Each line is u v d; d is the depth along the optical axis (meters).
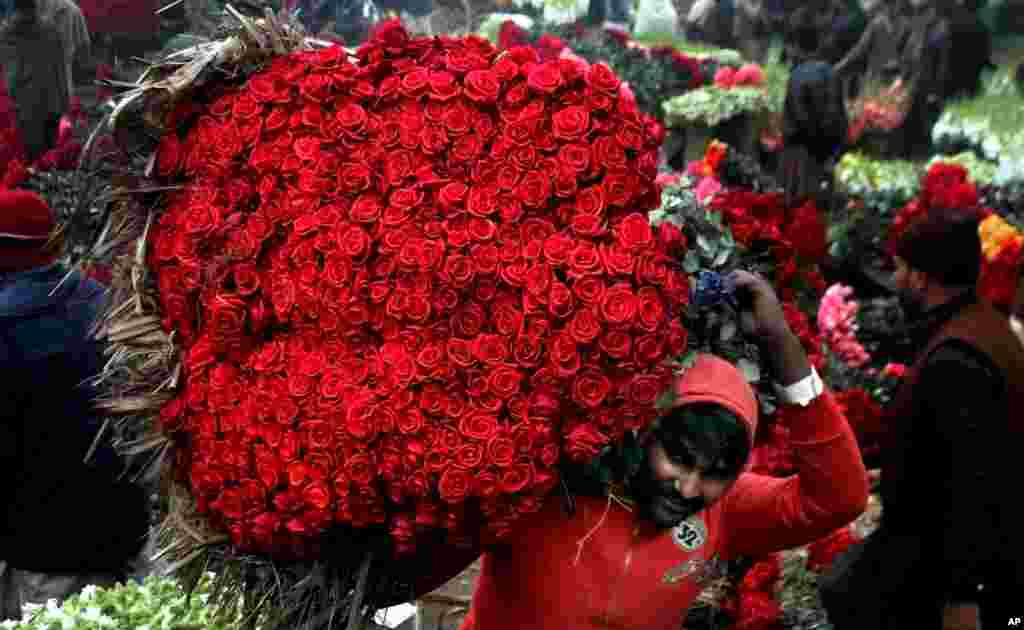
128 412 2.51
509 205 2.27
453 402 2.22
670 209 2.49
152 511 4.04
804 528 2.55
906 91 14.91
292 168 2.39
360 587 2.36
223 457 2.36
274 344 2.36
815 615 4.03
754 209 3.92
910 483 3.72
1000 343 3.65
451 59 2.39
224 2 2.68
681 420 2.31
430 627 3.96
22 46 9.67
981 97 15.10
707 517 2.47
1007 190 11.95
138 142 2.57
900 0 15.02
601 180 2.29
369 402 2.22
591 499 2.40
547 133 2.30
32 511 3.90
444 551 2.45
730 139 13.08
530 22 15.00
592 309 2.19
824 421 2.51
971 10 14.98
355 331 2.30
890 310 8.81
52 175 7.70
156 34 10.10
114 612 3.40
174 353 2.48
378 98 2.40
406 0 13.23
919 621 3.73
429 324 2.26
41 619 3.38
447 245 2.27
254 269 2.40
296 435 2.29
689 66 14.23
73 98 10.00
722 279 2.44
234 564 2.52
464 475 2.17
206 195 2.47
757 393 2.59
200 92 2.57
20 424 3.86
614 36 14.95
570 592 2.41
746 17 17.86
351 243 2.30
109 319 2.54
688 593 2.49
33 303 3.83
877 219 10.65
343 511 2.25
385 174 2.35
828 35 15.59
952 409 3.57
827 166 11.82
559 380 2.20
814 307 7.56
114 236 2.57
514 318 2.22
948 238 3.73
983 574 3.51
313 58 2.49
